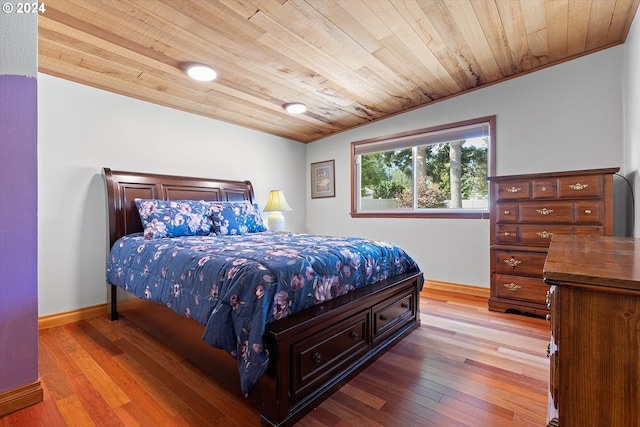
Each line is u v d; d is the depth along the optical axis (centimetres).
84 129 265
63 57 225
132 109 296
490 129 305
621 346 59
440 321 254
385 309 205
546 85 275
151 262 205
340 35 210
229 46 219
